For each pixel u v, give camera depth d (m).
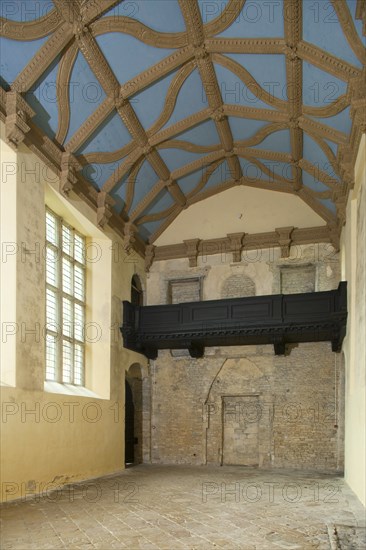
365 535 7.00
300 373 16.94
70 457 12.11
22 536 6.75
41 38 9.88
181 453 17.62
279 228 17.55
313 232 17.45
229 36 11.30
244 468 16.30
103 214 14.73
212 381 17.81
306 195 17.33
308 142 14.00
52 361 12.70
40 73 10.39
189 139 15.14
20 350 10.24
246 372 17.53
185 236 18.86
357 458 10.78
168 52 11.60
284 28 10.54
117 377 15.58
